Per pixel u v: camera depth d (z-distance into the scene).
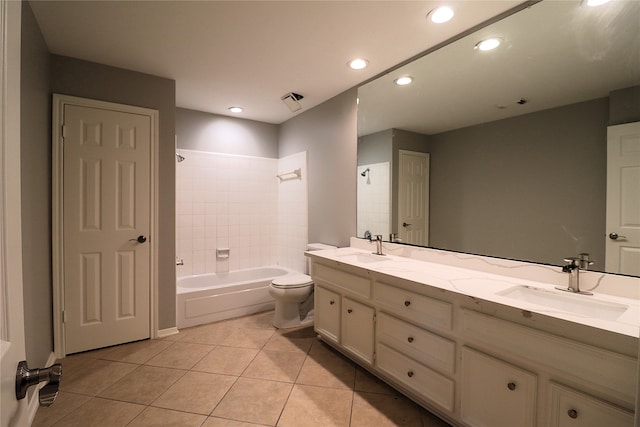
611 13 1.40
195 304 2.99
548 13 1.60
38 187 1.99
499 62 1.80
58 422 1.64
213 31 1.98
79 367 2.18
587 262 1.44
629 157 1.36
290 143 3.88
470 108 1.95
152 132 2.62
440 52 2.10
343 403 1.80
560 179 1.57
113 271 2.49
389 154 2.50
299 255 3.71
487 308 1.37
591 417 1.07
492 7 1.71
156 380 2.04
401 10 1.75
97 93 2.41
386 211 2.55
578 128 1.51
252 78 2.69
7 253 0.51
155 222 2.65
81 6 1.73
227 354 2.41
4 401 0.47
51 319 2.26
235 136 3.84
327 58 2.32
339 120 3.04
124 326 2.55
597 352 1.05
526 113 1.69
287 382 2.02
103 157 2.43
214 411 1.73
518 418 1.26
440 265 2.09
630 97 1.35
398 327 1.82
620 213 1.39
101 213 2.43
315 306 2.63
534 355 1.21
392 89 2.46
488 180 1.87
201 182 3.63
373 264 2.12
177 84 2.82
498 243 1.83
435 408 1.65
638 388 0.64
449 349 1.53
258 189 4.02
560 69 1.56
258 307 3.37
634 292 1.34
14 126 0.54
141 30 1.97
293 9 1.75
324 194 3.28
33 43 1.83
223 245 3.78
